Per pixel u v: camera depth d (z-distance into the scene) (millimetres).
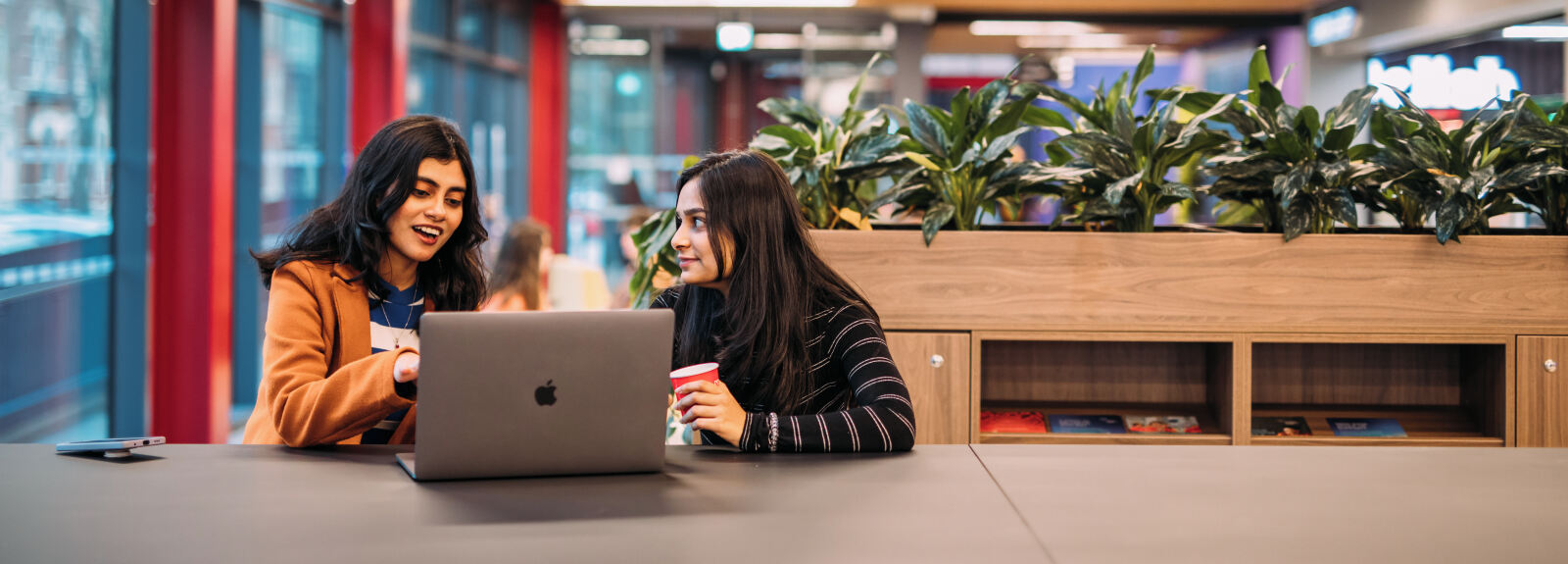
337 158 5875
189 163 4336
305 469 1548
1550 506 1375
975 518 1309
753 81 10227
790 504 1368
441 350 1431
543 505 1353
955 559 1146
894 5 9820
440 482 1472
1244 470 1577
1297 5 9375
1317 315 2529
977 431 2592
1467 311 2516
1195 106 2760
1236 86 10344
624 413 1506
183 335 4363
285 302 1895
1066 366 2902
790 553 1163
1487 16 7133
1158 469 1582
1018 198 3098
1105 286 2555
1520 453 1700
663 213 2896
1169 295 2549
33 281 3664
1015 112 2645
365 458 1628
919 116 2689
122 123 4094
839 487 1466
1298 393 2869
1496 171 2602
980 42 11445
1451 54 8039
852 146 2750
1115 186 2447
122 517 1287
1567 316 2508
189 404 4395
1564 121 2553
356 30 6094
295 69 5410
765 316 1916
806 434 1683
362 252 1935
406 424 2014
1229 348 2604
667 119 10164
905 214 2990
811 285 1986
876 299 2592
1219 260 2535
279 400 1718
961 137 2664
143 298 4195
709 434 1893
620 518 1299
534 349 1463
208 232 4367
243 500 1368
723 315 1998
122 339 4156
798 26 10125
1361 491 1448
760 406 1960
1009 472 1562
